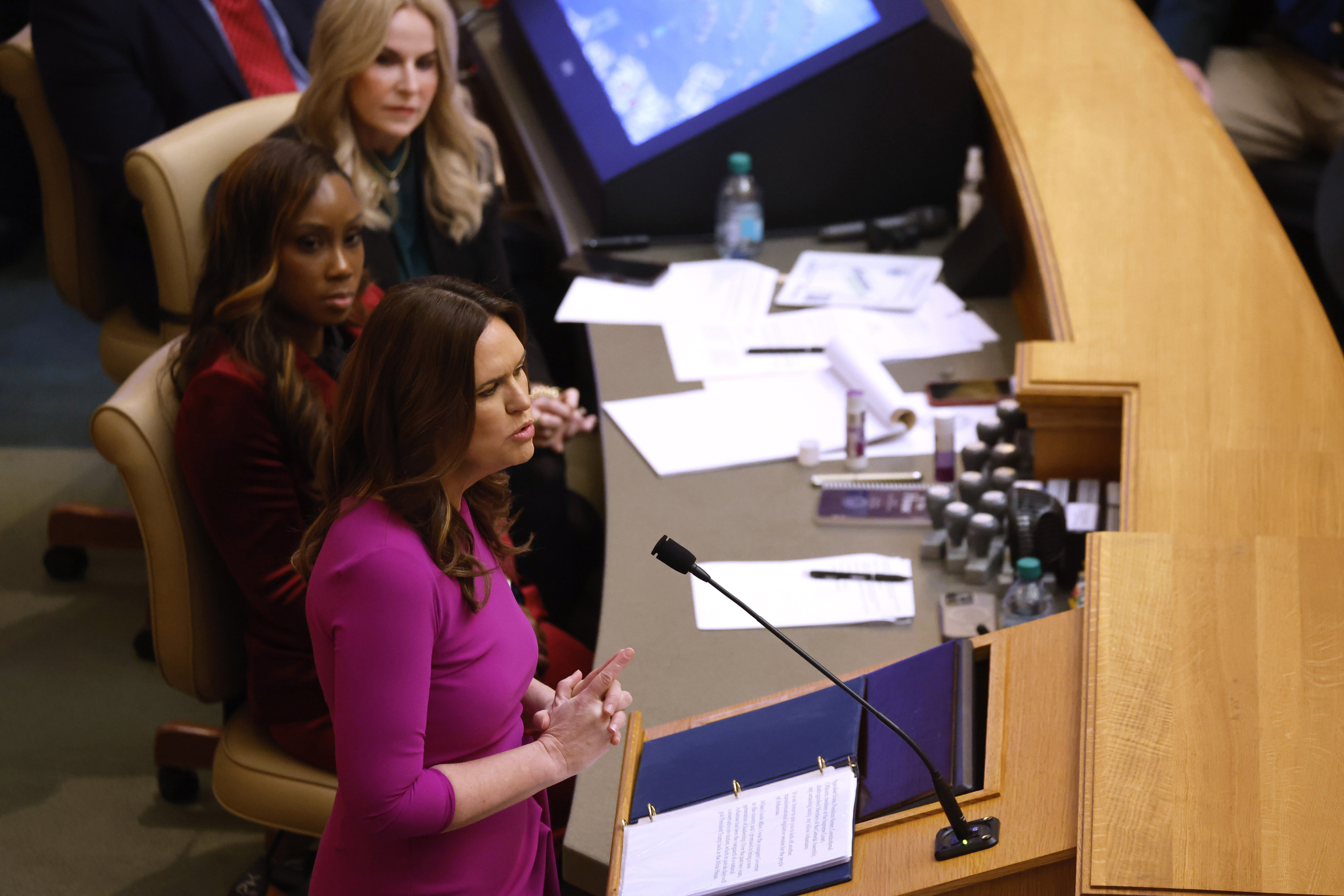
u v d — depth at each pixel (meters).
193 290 10.62
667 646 7.61
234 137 10.92
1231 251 10.15
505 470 5.98
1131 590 6.31
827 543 8.60
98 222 12.61
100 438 7.73
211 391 7.39
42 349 18.12
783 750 5.87
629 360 11.08
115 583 13.58
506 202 16.39
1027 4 14.40
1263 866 4.84
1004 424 9.45
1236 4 16.67
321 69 10.18
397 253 11.23
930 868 5.15
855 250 13.02
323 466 5.38
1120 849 4.94
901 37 12.67
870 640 7.62
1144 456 7.82
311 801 7.79
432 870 5.39
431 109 10.84
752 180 13.12
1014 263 11.83
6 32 19.22
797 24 13.35
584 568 10.86
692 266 12.69
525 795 5.25
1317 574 6.34
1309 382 8.55
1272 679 5.73
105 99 11.98
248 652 7.96
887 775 5.64
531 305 13.20
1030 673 6.04
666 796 5.73
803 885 5.16
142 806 10.71
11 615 13.02
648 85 13.78
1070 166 11.44
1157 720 5.52
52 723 11.62
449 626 5.16
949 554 8.19
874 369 10.30
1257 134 16.09
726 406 10.29
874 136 13.06
